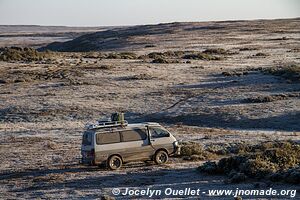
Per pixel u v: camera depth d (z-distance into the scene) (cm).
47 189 2936
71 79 8944
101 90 7981
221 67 10494
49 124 6069
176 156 3903
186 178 3028
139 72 9669
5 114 6612
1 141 4997
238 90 7669
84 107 6856
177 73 9619
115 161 3456
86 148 3488
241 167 2961
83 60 12000
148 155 3547
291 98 6831
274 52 13612
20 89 8181
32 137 5194
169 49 16375
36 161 3956
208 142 4656
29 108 6850
